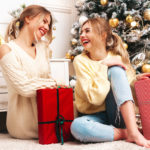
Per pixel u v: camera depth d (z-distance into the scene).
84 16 2.19
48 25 1.42
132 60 1.98
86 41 1.31
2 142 1.21
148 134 1.06
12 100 1.30
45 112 1.11
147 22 2.08
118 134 1.07
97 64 1.25
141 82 1.08
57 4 2.62
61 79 1.84
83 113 1.31
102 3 2.11
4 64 1.23
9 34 1.44
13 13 2.11
